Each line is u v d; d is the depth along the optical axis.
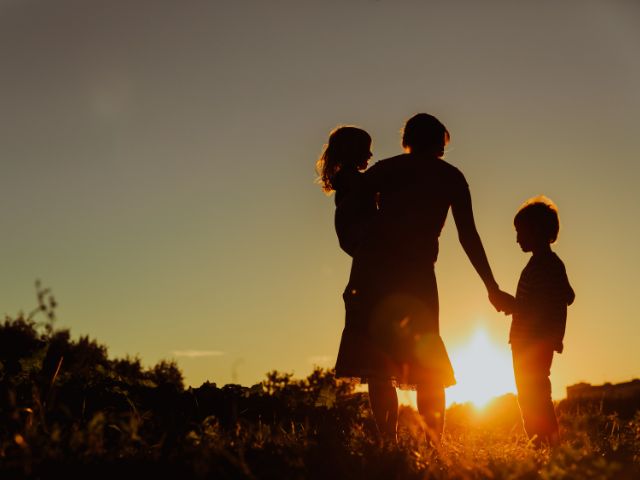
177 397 7.90
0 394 6.23
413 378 6.01
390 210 6.17
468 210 6.33
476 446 5.93
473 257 6.38
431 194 6.18
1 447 4.36
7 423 5.19
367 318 6.11
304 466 4.51
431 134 6.36
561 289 7.03
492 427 8.69
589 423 7.62
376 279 6.11
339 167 6.46
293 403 8.50
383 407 6.13
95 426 4.66
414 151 6.39
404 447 5.13
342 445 5.22
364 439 5.43
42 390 6.49
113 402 7.07
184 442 4.80
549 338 6.96
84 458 4.28
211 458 4.29
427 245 6.17
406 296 6.06
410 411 7.01
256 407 8.13
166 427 5.40
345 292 6.28
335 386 9.13
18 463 4.02
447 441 5.92
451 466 4.85
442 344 6.13
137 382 8.02
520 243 7.25
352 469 4.61
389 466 4.67
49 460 4.17
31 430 4.61
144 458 4.45
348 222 6.23
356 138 6.46
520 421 9.41
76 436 4.41
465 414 10.09
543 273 7.05
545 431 6.84
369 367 6.05
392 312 6.05
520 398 7.00
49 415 5.77
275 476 4.26
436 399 6.05
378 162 6.35
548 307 6.99
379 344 6.07
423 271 6.13
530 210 7.12
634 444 6.60
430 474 4.61
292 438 5.55
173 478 4.12
